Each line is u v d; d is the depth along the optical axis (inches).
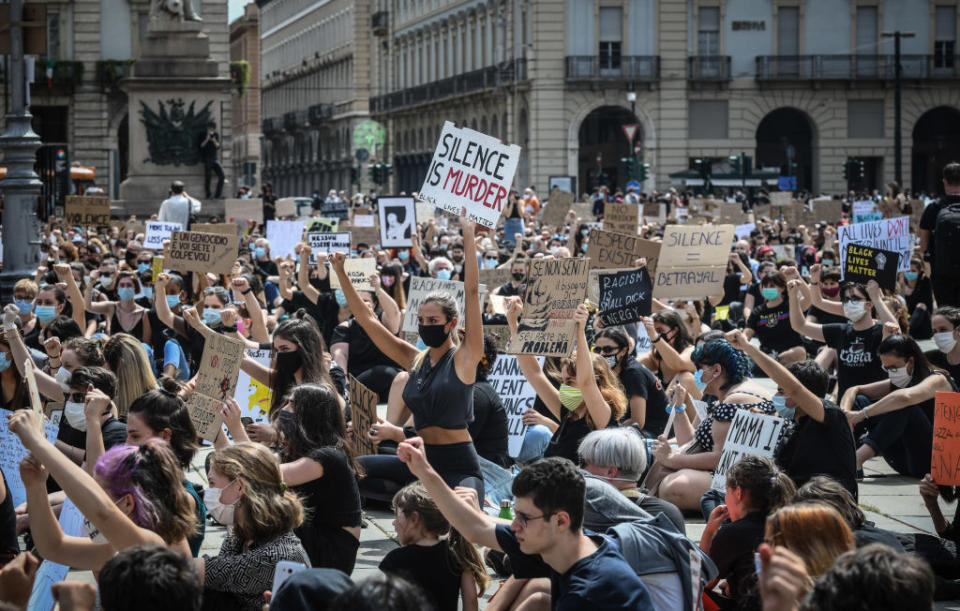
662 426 448.8
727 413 394.6
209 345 353.7
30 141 730.8
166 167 1690.5
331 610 176.7
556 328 366.0
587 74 2768.2
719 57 2783.0
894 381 461.1
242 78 3855.8
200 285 682.2
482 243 1073.5
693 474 397.4
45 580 273.7
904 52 2815.0
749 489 280.7
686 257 620.1
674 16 2780.5
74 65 2674.7
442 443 344.8
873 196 2402.8
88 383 355.3
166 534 250.1
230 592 267.4
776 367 353.4
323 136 4795.8
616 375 438.9
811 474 358.6
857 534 281.6
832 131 2822.3
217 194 1712.6
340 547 304.0
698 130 2812.5
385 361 589.6
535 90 2780.5
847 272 579.2
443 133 421.1
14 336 414.6
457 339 348.2
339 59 4589.1
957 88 2827.3
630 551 255.8
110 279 713.6
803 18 2800.2
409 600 175.0
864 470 509.0
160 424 299.0
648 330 475.5
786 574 183.0
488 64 3169.3
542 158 2785.4
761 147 2930.6
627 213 922.7
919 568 163.3
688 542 262.1
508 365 463.2
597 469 314.7
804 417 363.3
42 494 235.8
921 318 692.1
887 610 161.0
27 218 733.3
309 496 304.7
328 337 683.4
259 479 269.3
